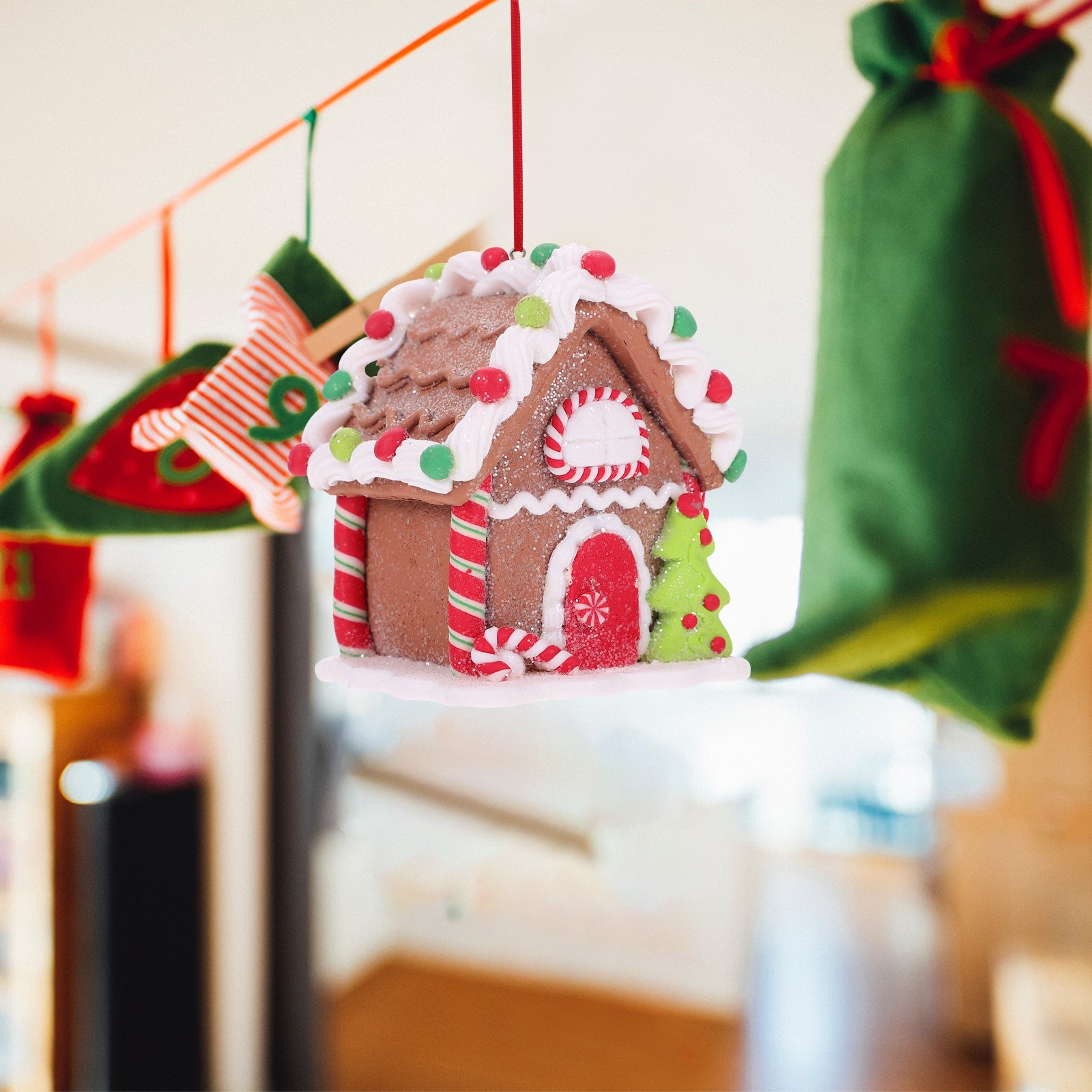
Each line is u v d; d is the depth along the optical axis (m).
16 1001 0.92
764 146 0.52
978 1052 1.13
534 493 0.35
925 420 0.29
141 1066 0.92
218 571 1.02
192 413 0.39
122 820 0.93
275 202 0.56
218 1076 1.00
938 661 0.31
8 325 0.81
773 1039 1.16
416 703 1.21
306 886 1.03
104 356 0.90
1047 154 0.29
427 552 0.36
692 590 0.37
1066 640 0.30
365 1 0.42
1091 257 0.30
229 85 0.47
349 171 0.53
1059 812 1.14
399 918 1.29
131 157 0.52
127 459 0.44
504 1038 1.14
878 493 0.29
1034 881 1.14
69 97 0.48
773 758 1.93
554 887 1.24
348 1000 1.19
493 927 1.26
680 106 0.49
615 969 1.23
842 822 1.90
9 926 0.95
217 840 1.01
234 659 1.01
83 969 0.92
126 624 1.05
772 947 1.43
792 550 1.49
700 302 0.76
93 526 0.44
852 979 1.33
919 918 1.54
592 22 0.44
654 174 0.54
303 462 0.36
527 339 0.34
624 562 0.36
